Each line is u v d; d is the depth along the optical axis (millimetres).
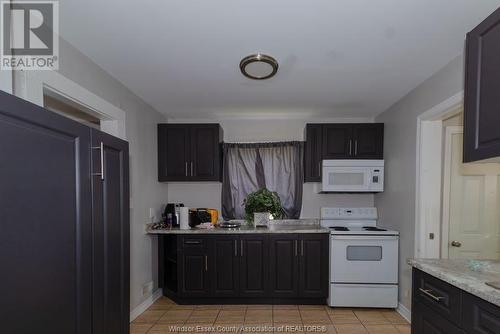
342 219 3451
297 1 1389
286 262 3076
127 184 1546
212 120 3871
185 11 1466
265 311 2938
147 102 3082
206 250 3094
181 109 3381
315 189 3711
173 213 3305
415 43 1796
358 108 3303
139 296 2869
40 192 929
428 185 2457
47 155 960
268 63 2023
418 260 1679
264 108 3346
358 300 2930
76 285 1109
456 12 1474
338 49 1882
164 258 3367
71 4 1393
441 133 2455
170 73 2291
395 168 3010
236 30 1652
